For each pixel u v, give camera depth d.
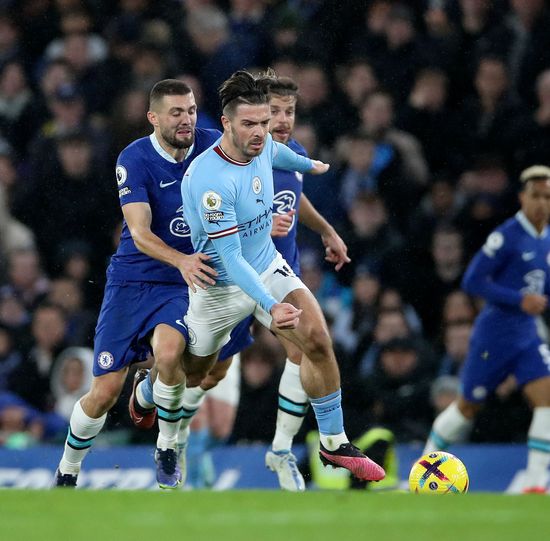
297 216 26.73
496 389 36.09
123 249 25.25
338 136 44.00
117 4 49.53
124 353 24.91
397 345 36.44
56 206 44.78
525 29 43.44
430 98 43.31
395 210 42.53
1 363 40.06
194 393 26.98
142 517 15.73
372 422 36.00
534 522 15.11
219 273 23.02
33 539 13.85
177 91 23.94
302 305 22.33
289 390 26.97
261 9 47.00
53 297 40.69
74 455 25.95
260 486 33.03
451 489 23.27
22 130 48.09
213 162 21.83
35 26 50.28
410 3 45.44
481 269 33.41
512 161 42.31
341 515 15.88
